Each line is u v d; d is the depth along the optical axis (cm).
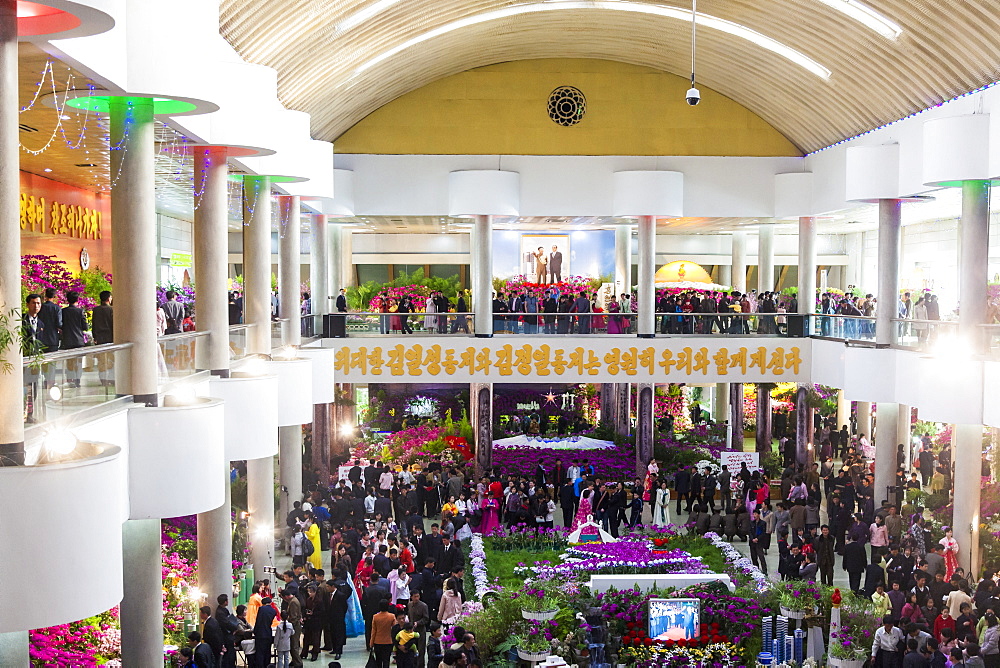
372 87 2906
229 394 1627
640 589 1891
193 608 1684
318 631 1734
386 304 3150
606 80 3206
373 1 2202
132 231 1218
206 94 1225
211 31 1241
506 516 2558
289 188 2416
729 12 2611
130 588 1266
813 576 1912
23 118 1546
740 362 3017
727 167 3234
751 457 2762
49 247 2159
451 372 2977
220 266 1669
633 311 3325
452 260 4234
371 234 4225
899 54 2345
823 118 2938
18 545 858
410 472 2806
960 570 1855
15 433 874
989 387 1967
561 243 4000
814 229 3241
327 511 2333
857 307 3103
